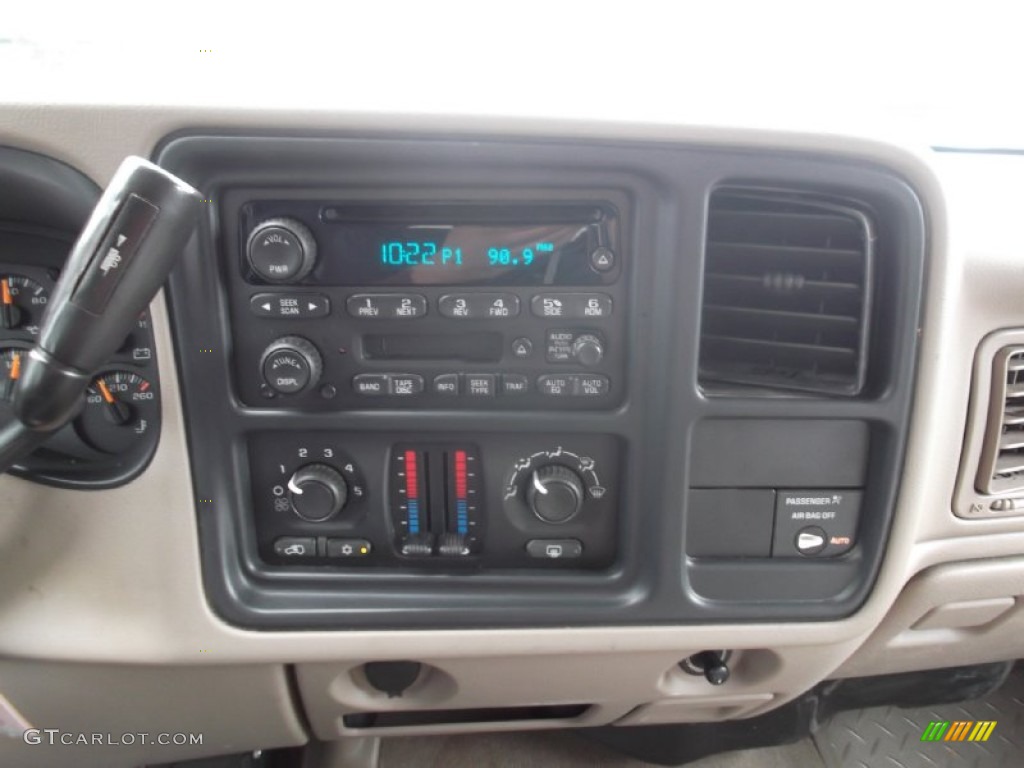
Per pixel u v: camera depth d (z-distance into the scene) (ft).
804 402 2.29
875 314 2.27
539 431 2.35
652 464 2.37
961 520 2.84
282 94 2.08
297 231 2.14
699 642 2.56
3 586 2.44
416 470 2.47
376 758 3.93
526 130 2.01
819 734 4.31
